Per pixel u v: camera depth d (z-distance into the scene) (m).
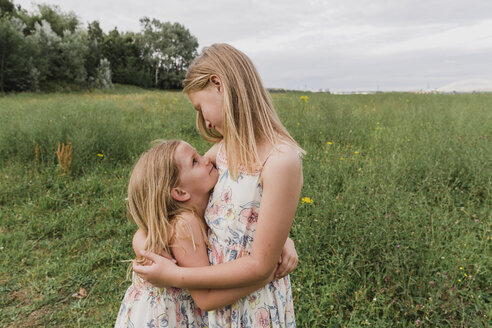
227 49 1.09
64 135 5.39
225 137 1.07
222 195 1.12
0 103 13.26
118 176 4.61
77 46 47.44
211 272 1.01
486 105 8.77
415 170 4.02
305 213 3.00
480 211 3.19
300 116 7.19
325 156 4.70
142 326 1.18
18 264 2.90
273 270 1.04
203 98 1.10
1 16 50.03
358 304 2.16
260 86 1.09
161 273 1.04
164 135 6.36
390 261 2.33
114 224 3.47
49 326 2.32
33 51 41.59
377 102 10.67
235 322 1.10
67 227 3.39
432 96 13.03
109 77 52.88
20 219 3.54
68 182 4.37
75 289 2.65
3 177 4.34
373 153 4.70
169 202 1.13
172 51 66.56
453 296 2.01
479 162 3.79
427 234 2.56
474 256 2.49
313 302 2.19
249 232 1.06
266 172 1.00
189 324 1.20
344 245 2.59
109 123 6.03
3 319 2.37
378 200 2.98
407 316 2.09
